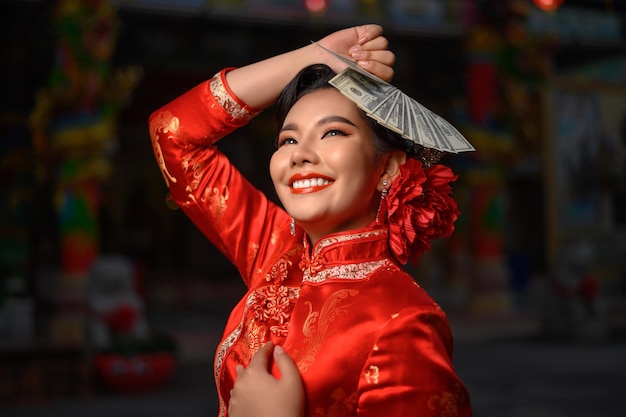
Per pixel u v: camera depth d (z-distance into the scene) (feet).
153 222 85.20
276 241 6.39
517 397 27.91
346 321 4.94
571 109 72.49
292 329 5.22
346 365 4.81
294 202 5.33
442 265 66.64
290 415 4.74
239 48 55.36
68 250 39.47
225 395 5.61
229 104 6.29
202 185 6.50
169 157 6.54
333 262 5.38
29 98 45.11
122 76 38.60
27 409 26.09
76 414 25.30
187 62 54.80
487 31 50.83
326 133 5.28
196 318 54.49
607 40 56.49
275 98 6.24
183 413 25.50
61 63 37.81
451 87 60.95
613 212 74.38
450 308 57.47
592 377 31.91
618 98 74.43
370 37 5.60
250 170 77.97
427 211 5.45
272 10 46.93
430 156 5.76
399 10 50.06
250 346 5.45
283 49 55.67
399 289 5.02
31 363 27.76
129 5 43.27
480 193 52.95
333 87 5.45
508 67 50.65
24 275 41.91
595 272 72.13
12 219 43.93
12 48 44.34
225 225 6.48
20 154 43.73
